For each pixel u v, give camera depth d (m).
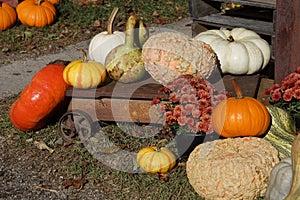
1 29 9.09
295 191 4.08
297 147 4.18
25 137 5.79
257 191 4.48
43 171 5.23
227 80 5.88
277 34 5.71
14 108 5.80
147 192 4.79
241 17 7.15
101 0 10.50
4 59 8.26
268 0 6.45
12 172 5.25
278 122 5.18
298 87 5.41
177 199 4.67
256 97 5.73
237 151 4.68
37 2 9.32
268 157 4.58
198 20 7.12
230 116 4.84
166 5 10.36
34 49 8.59
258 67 5.97
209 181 4.47
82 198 4.80
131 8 10.17
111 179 5.01
